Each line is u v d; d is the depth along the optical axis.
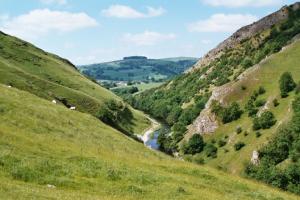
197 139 191.25
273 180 124.50
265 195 41.62
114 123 184.12
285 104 171.62
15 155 33.19
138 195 32.31
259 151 146.62
